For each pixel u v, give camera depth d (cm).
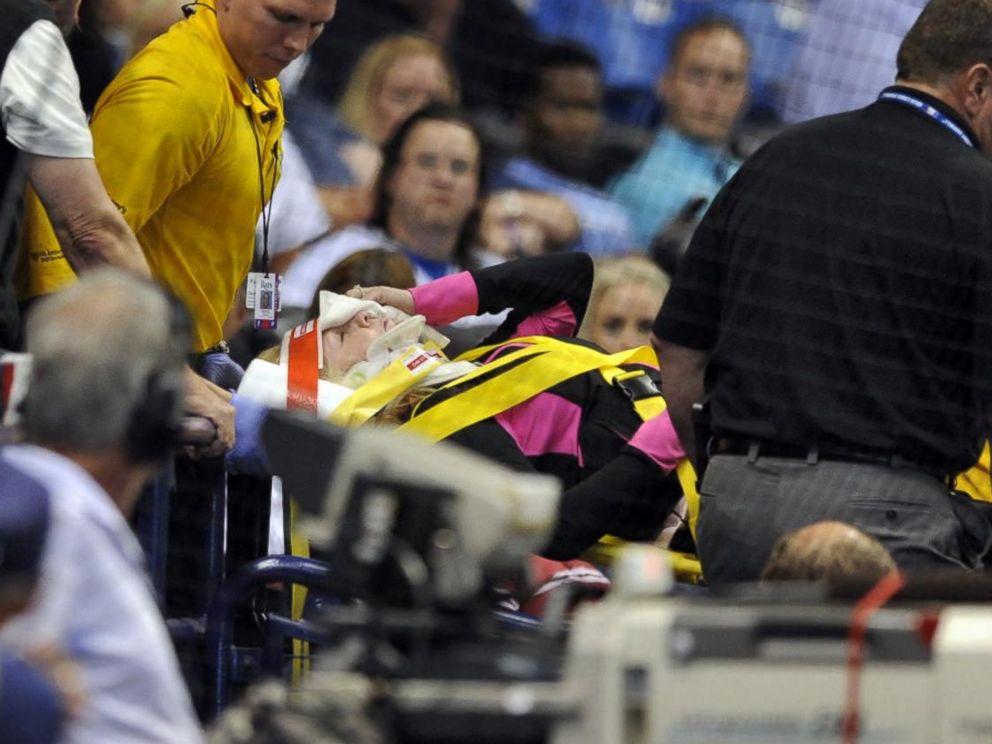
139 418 904
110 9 1733
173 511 1518
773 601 802
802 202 1421
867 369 1385
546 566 1554
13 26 1366
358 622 781
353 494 790
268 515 1602
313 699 766
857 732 716
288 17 1590
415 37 2147
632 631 721
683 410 1512
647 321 1953
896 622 736
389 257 1861
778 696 717
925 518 1376
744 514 1405
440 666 769
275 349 1670
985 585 830
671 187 2295
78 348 897
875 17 2442
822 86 2412
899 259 1388
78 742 847
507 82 2209
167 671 880
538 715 735
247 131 1630
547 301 1788
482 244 2130
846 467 1381
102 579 858
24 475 848
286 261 2009
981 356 1384
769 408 1402
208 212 1616
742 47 2375
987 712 718
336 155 2066
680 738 715
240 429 1552
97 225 1385
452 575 777
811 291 1403
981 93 1425
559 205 2186
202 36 1591
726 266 1462
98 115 1554
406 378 1647
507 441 1608
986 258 1377
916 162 1406
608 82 2286
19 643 818
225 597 1480
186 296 1620
